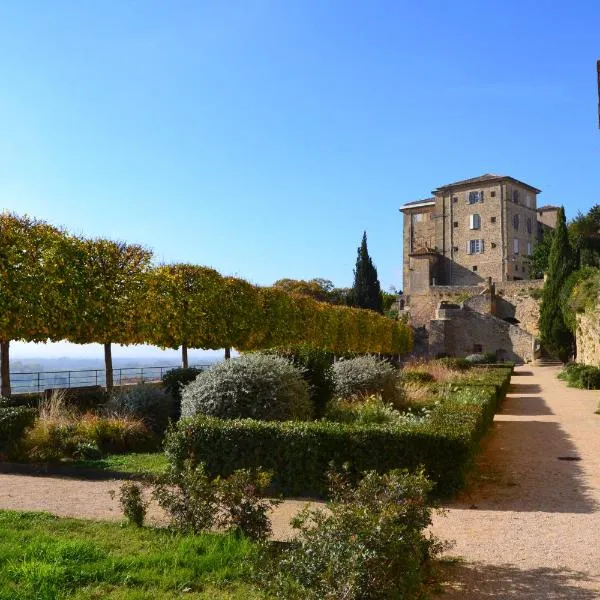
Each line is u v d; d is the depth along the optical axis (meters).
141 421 12.65
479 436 11.11
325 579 3.92
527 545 6.22
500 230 78.25
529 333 62.66
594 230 72.00
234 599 4.52
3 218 17.45
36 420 11.43
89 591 4.64
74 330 18.58
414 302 76.31
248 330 26.94
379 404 14.09
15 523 6.48
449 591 4.97
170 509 6.33
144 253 21.17
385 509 4.58
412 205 87.81
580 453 11.79
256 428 8.66
